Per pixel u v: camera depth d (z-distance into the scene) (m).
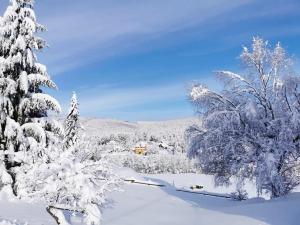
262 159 26.20
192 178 79.19
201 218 22.33
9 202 21.66
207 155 29.73
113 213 23.97
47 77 25.22
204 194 41.75
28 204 21.92
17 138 23.39
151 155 135.25
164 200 32.03
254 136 27.67
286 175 27.80
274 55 28.66
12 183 23.25
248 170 27.72
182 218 23.05
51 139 24.62
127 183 42.78
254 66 28.89
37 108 25.11
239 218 20.02
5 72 24.66
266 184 26.89
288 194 25.78
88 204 13.97
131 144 153.00
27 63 24.53
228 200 34.22
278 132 27.25
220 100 29.69
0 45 24.39
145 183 46.78
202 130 30.25
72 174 13.52
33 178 13.91
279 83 28.56
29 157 21.64
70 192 13.64
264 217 19.39
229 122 27.62
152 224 21.20
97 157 14.90
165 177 78.44
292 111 26.47
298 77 27.27
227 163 29.30
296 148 26.92
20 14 24.41
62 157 13.92
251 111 27.17
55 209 14.60
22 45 23.62
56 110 25.11
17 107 24.73
